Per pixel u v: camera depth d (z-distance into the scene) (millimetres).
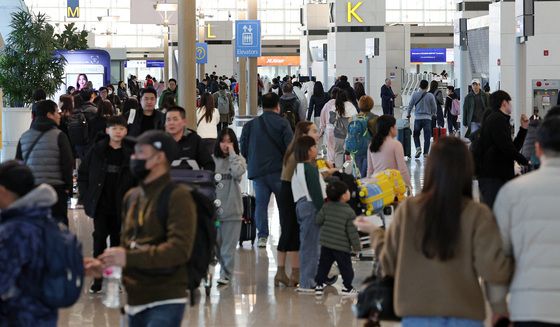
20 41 45625
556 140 7801
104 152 15352
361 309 8195
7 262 7688
